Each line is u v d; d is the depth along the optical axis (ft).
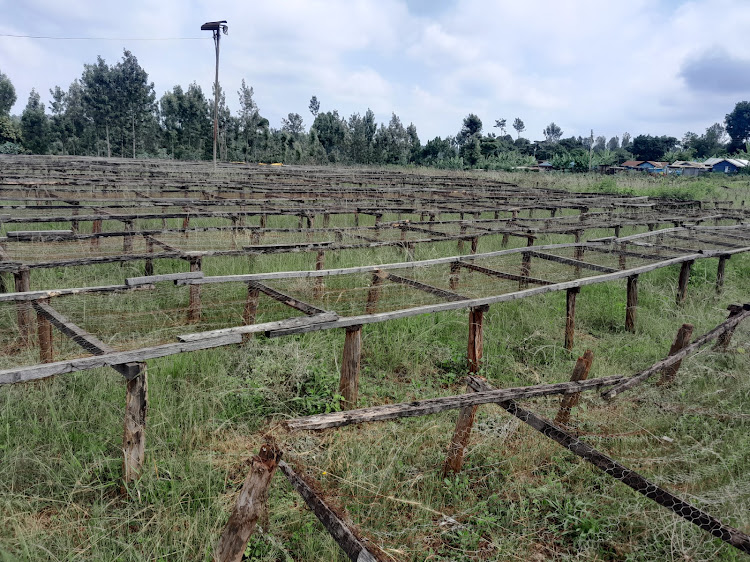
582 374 15.44
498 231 39.99
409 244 35.37
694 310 31.14
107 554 11.77
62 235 29.76
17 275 21.74
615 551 12.89
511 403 13.73
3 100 219.20
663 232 41.60
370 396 19.98
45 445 15.12
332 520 9.77
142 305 25.29
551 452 16.14
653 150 299.17
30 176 63.82
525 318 28.40
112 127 209.15
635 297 28.32
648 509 13.62
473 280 30.68
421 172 134.51
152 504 13.37
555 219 54.13
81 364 13.03
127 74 206.80
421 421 17.85
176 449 15.51
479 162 184.85
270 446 9.70
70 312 23.61
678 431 17.89
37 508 13.16
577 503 13.85
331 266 34.19
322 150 195.72
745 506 13.35
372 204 58.59
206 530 12.26
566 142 304.09
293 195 61.00
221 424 16.89
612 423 17.53
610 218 54.29
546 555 12.76
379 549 9.50
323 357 22.09
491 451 16.29
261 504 9.68
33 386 17.85
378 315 18.61
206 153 200.44
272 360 20.95
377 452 15.64
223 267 32.78
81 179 62.49
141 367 13.62
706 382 21.24
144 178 68.08
